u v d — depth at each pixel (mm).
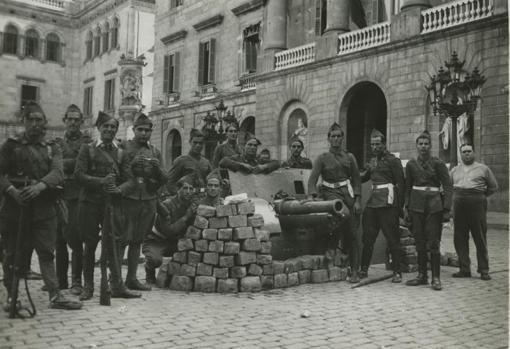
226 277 6871
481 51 15789
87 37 43281
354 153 21391
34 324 5188
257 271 7020
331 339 4930
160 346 4613
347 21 20734
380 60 18750
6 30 41031
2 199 5699
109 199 6199
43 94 42719
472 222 8023
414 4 17656
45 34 42969
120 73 36844
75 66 44438
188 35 31297
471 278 8070
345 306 6203
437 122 17047
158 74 33969
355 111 21422
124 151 6715
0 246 7094
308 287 7309
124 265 8906
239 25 27281
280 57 23266
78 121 7188
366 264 7977
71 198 6660
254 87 25875
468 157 8109
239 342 4770
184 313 5719
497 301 6539
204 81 30031
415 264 8859
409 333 5184
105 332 4969
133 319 5441
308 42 24344
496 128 15445
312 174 7906
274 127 23266
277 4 23547
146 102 38562
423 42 17328
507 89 15148
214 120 20844
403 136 17922
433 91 14633
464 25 16094
